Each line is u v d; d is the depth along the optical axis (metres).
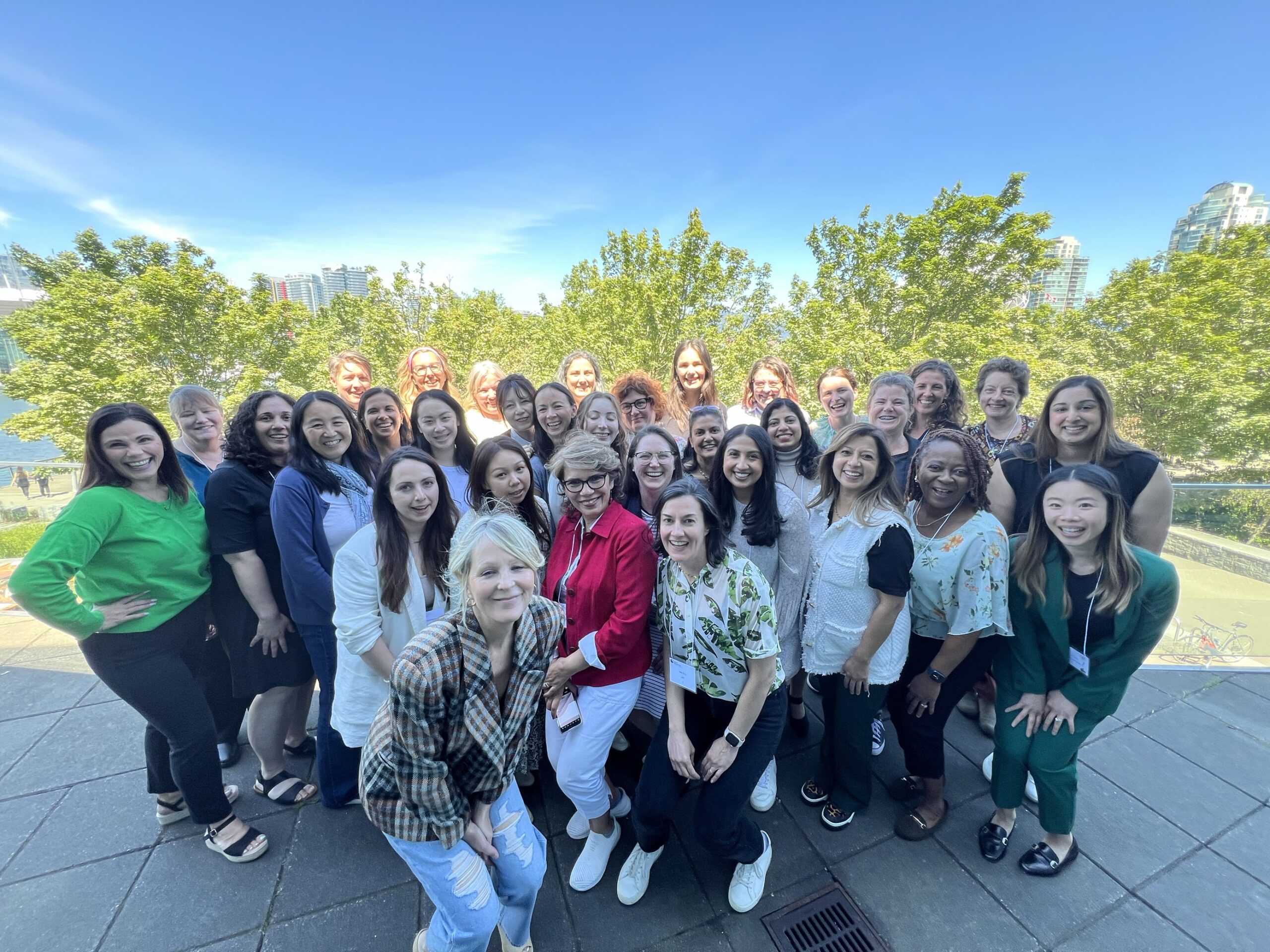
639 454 2.30
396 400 2.89
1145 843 2.11
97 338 21.97
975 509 2.00
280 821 2.25
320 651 2.12
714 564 1.75
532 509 2.25
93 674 3.31
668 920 1.84
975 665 2.10
